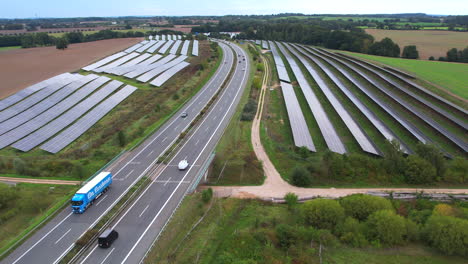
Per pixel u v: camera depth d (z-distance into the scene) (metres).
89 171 68.38
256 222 51.47
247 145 81.31
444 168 66.12
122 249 45.44
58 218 52.66
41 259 43.94
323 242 46.47
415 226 48.00
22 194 59.44
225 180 66.25
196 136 86.19
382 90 123.69
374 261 43.47
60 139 84.88
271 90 132.50
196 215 53.75
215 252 45.53
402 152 71.62
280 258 44.22
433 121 94.75
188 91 127.75
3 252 44.59
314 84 142.12
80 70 163.38
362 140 81.44
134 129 90.50
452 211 51.88
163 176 66.19
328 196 60.94
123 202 56.19
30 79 144.25
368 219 49.81
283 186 64.94
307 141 82.00
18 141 83.75
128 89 128.38
